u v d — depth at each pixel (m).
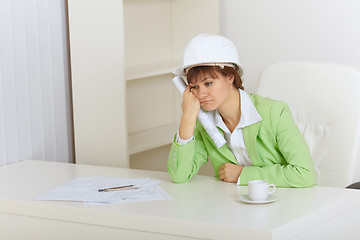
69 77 3.61
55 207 2.20
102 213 2.10
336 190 2.29
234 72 2.39
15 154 3.21
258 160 2.45
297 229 1.94
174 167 2.45
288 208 2.07
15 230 2.31
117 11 3.31
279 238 1.86
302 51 3.92
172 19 4.18
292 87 2.92
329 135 2.81
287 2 3.92
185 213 2.04
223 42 2.38
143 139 3.82
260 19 4.03
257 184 2.12
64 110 3.57
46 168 2.85
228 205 2.12
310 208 2.06
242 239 1.87
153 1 4.03
